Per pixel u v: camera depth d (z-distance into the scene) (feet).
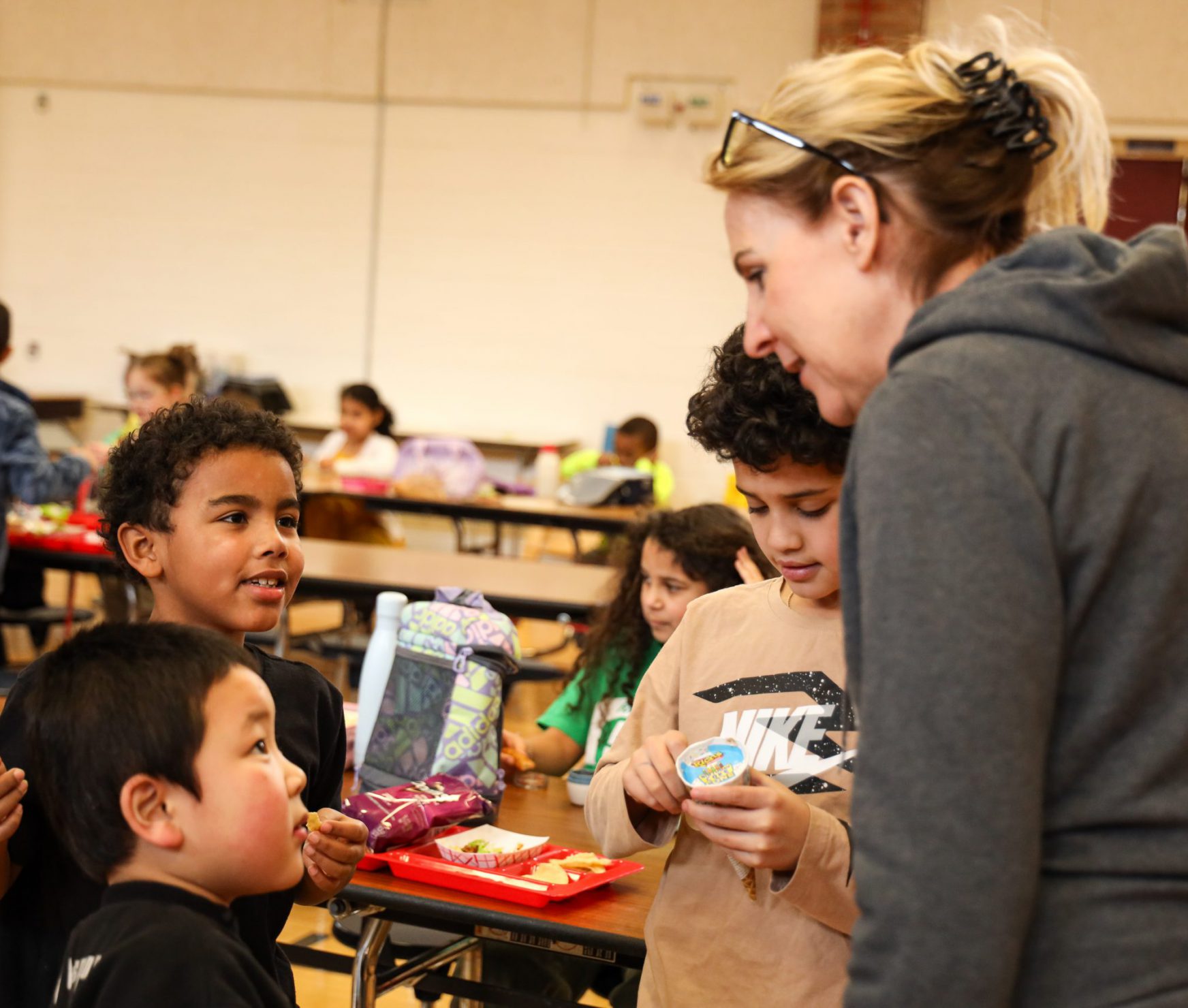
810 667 4.34
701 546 6.63
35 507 14.38
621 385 27.94
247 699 3.32
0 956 3.87
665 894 4.38
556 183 27.78
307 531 16.49
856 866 2.42
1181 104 24.57
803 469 3.90
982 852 2.28
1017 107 2.87
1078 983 2.42
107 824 3.27
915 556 2.40
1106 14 24.67
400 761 6.13
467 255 28.32
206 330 29.48
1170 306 2.65
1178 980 2.42
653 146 27.30
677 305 27.55
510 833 5.67
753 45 26.45
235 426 4.52
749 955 4.16
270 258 29.12
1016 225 2.99
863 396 3.00
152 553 4.59
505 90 27.76
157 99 29.25
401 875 5.20
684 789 4.09
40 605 14.52
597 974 7.18
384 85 28.25
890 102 2.82
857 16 25.00
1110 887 2.45
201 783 3.22
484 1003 5.72
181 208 29.37
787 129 2.89
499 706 6.12
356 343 28.96
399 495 19.34
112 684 3.27
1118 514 2.45
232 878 3.26
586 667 7.36
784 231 2.94
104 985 3.02
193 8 28.84
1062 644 2.43
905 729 2.35
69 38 29.43
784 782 4.22
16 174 29.99
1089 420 2.49
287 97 28.71
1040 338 2.56
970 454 2.42
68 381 30.14
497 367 28.43
